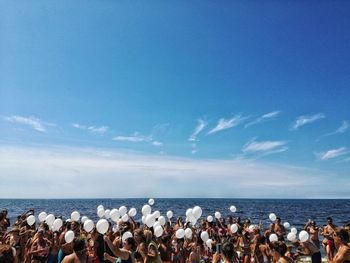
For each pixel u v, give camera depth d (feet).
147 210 39.93
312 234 42.73
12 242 29.09
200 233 40.70
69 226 31.68
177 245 33.58
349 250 23.11
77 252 16.92
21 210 202.69
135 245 21.29
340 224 118.62
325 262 44.01
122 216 38.40
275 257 22.77
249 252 35.45
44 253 27.68
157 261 21.62
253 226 41.39
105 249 25.36
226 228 48.44
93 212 174.60
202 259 35.60
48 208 228.22
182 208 241.55
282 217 153.58
